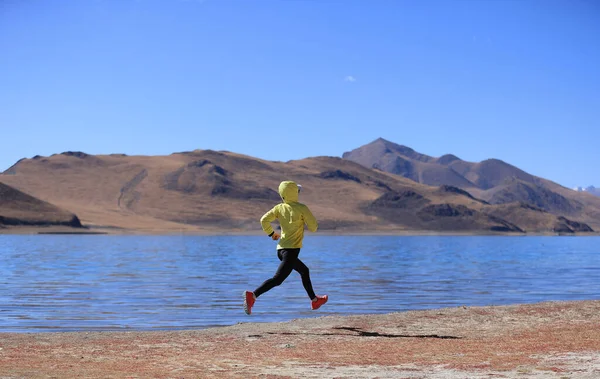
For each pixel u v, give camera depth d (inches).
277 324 467.5
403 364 312.5
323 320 483.5
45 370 289.9
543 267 1763.0
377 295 900.6
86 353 345.1
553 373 282.0
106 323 596.1
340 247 3703.3
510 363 309.0
